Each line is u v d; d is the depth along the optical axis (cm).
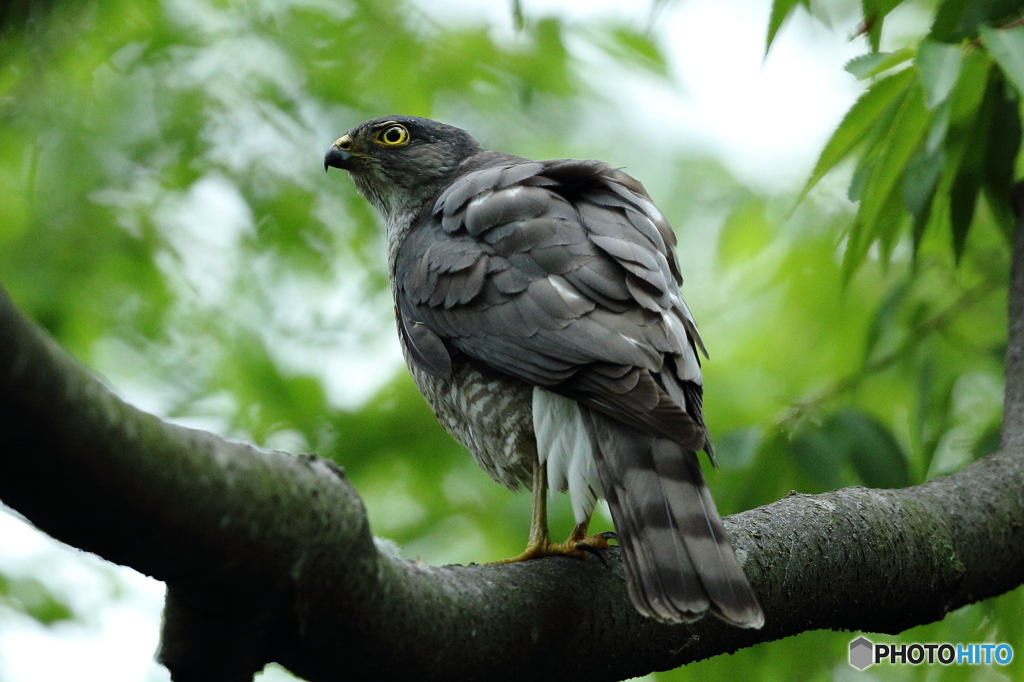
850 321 1062
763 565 573
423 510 1070
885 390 967
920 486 667
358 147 895
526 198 676
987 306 929
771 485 829
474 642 478
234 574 381
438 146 898
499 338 636
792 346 1089
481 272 657
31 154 1040
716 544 503
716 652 573
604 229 651
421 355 676
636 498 522
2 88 1018
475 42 1132
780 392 1061
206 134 1059
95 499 344
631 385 564
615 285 618
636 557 503
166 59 1073
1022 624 822
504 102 1160
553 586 521
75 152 1043
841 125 721
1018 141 770
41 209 1030
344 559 410
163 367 1049
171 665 419
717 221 1221
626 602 539
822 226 1097
